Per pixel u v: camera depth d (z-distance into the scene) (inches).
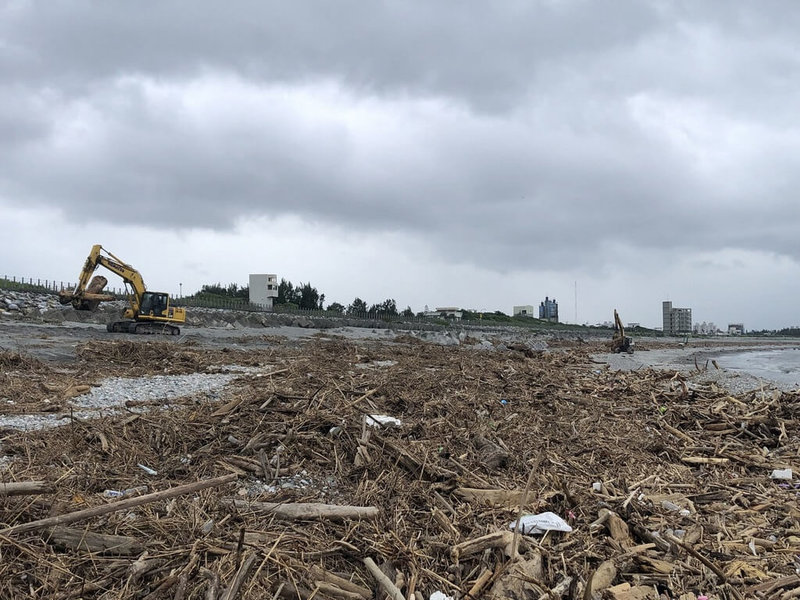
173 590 175.9
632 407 581.9
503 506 271.6
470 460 344.8
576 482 325.1
